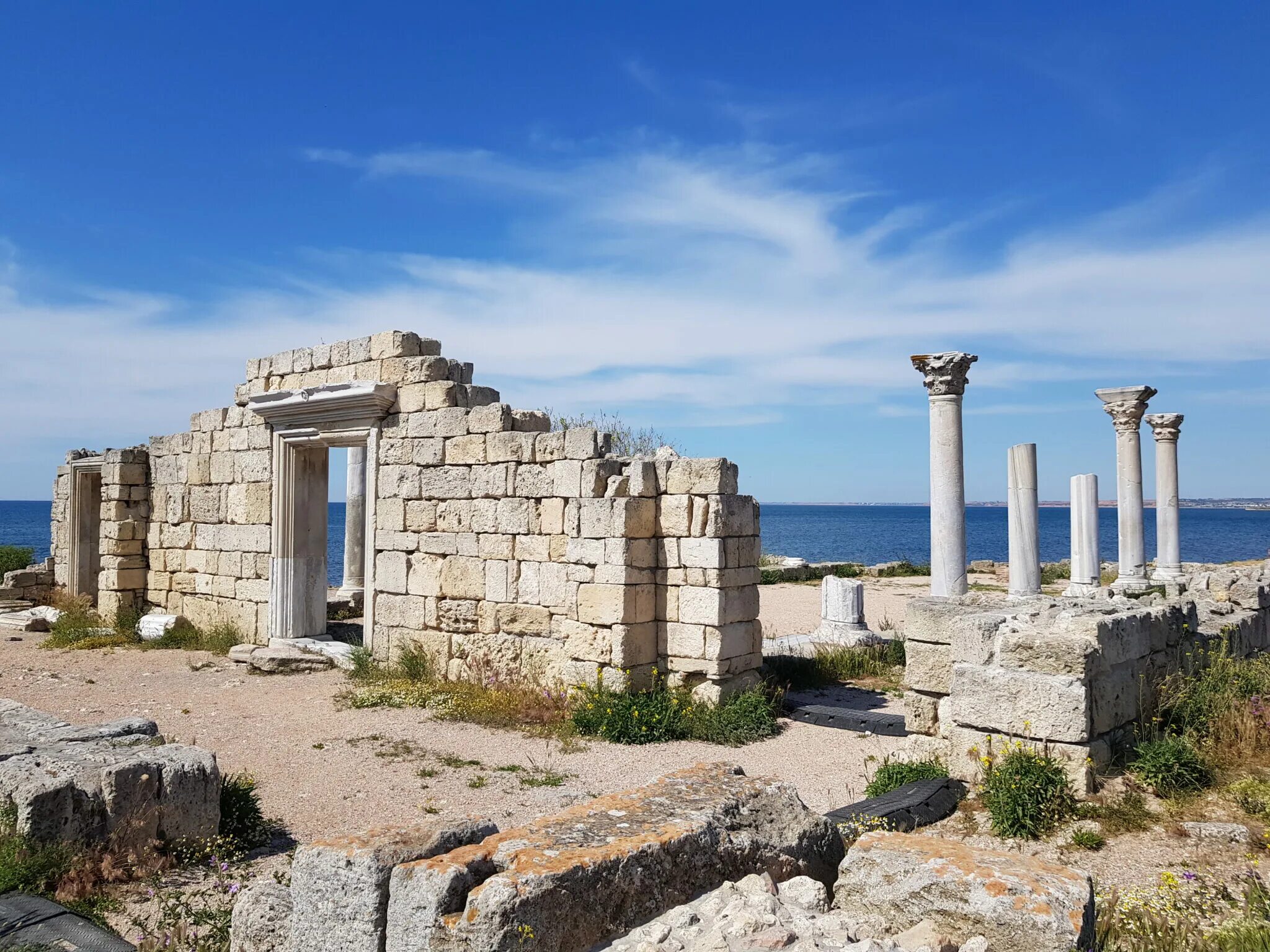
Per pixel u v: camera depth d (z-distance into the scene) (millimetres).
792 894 4211
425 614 13633
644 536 11531
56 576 22188
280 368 16156
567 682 11625
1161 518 23656
